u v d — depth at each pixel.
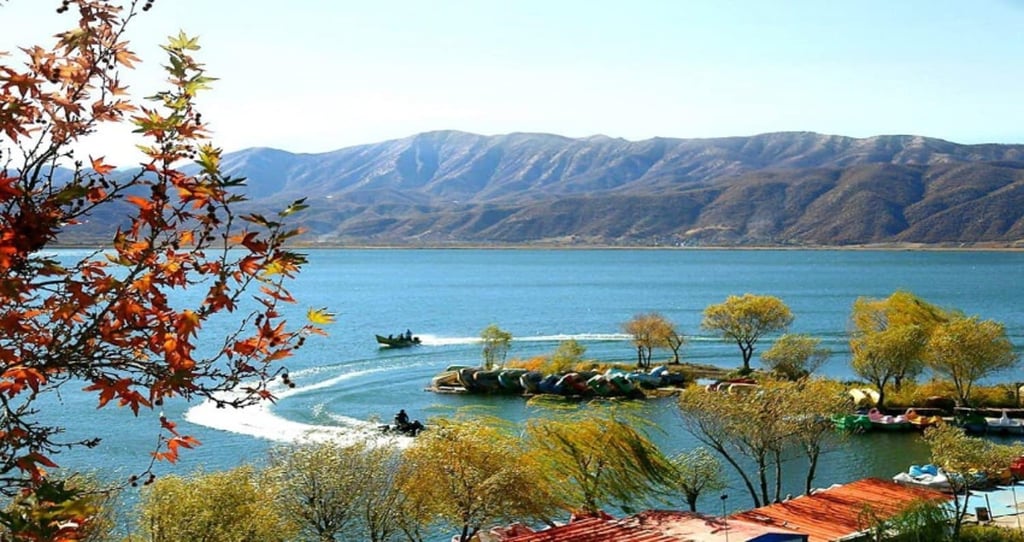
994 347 83.56
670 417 83.00
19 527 7.80
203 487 34.06
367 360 120.25
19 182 8.32
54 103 8.21
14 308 8.59
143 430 72.50
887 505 44.84
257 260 8.72
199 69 8.70
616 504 53.09
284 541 35.75
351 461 37.81
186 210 8.66
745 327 108.62
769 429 51.78
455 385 100.19
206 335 124.94
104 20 8.58
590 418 50.91
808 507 45.19
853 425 75.62
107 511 31.83
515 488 40.53
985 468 42.78
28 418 54.78
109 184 8.62
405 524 39.81
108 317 8.80
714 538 38.34
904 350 84.12
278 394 92.00
